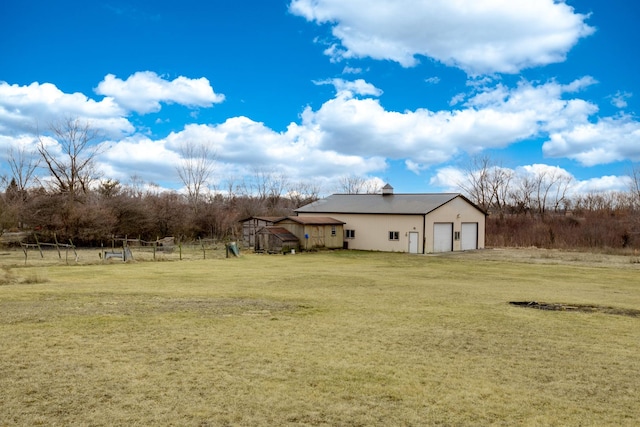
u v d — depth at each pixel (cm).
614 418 548
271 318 1038
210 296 1332
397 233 3466
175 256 2931
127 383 622
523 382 662
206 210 4753
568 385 653
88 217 3791
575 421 539
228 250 3008
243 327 942
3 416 516
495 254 3328
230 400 575
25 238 3669
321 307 1192
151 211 4225
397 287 1639
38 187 4544
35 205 3716
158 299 1255
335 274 2034
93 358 721
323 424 516
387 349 810
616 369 725
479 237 3919
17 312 1034
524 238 4275
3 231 3659
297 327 955
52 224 3719
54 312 1043
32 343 793
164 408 547
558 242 4062
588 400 601
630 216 4269
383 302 1297
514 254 3331
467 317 1097
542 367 729
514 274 2172
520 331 966
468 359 764
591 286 1766
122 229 4012
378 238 3562
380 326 984
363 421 526
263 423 515
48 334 852
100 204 4044
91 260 2566
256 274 1994
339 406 565
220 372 672
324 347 810
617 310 1243
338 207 3872
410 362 739
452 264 2638
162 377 647
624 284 1848
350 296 1402
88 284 1573
